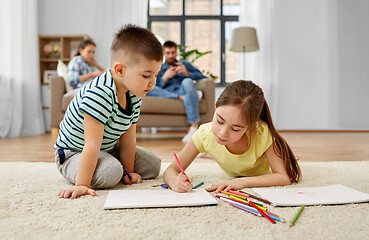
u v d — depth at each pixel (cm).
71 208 87
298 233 70
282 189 104
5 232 71
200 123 337
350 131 501
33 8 469
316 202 90
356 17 503
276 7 505
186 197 95
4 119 420
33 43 469
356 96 505
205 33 527
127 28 107
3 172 145
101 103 105
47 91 492
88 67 353
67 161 121
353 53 504
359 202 91
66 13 501
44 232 71
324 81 507
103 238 67
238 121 98
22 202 94
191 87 321
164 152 230
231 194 99
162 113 322
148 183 125
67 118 119
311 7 506
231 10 522
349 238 67
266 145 117
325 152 233
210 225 75
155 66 103
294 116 510
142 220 77
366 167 155
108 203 89
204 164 170
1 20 425
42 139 373
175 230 72
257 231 71
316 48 507
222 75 521
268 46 493
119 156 130
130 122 120
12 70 437
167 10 528
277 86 495
